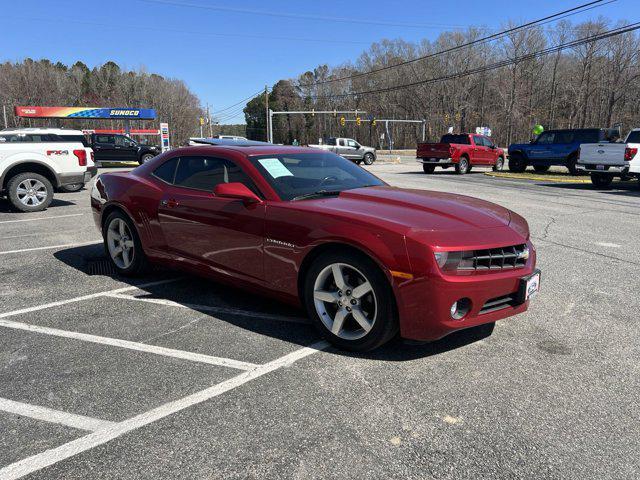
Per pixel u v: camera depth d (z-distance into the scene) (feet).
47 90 325.21
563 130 70.79
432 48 277.85
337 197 12.56
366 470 7.25
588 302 14.66
